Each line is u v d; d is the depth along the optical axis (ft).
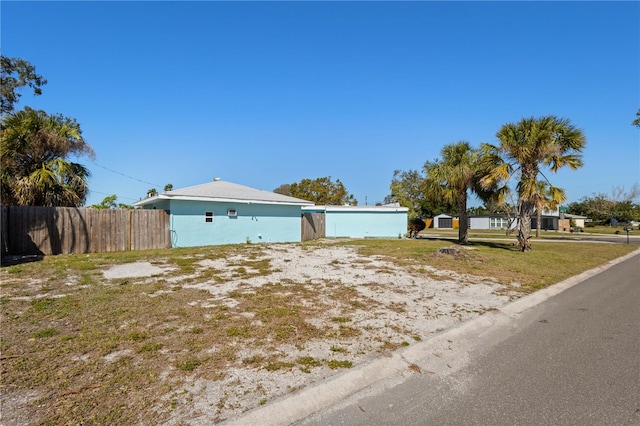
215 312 16.94
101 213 40.83
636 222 187.73
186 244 48.55
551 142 47.47
